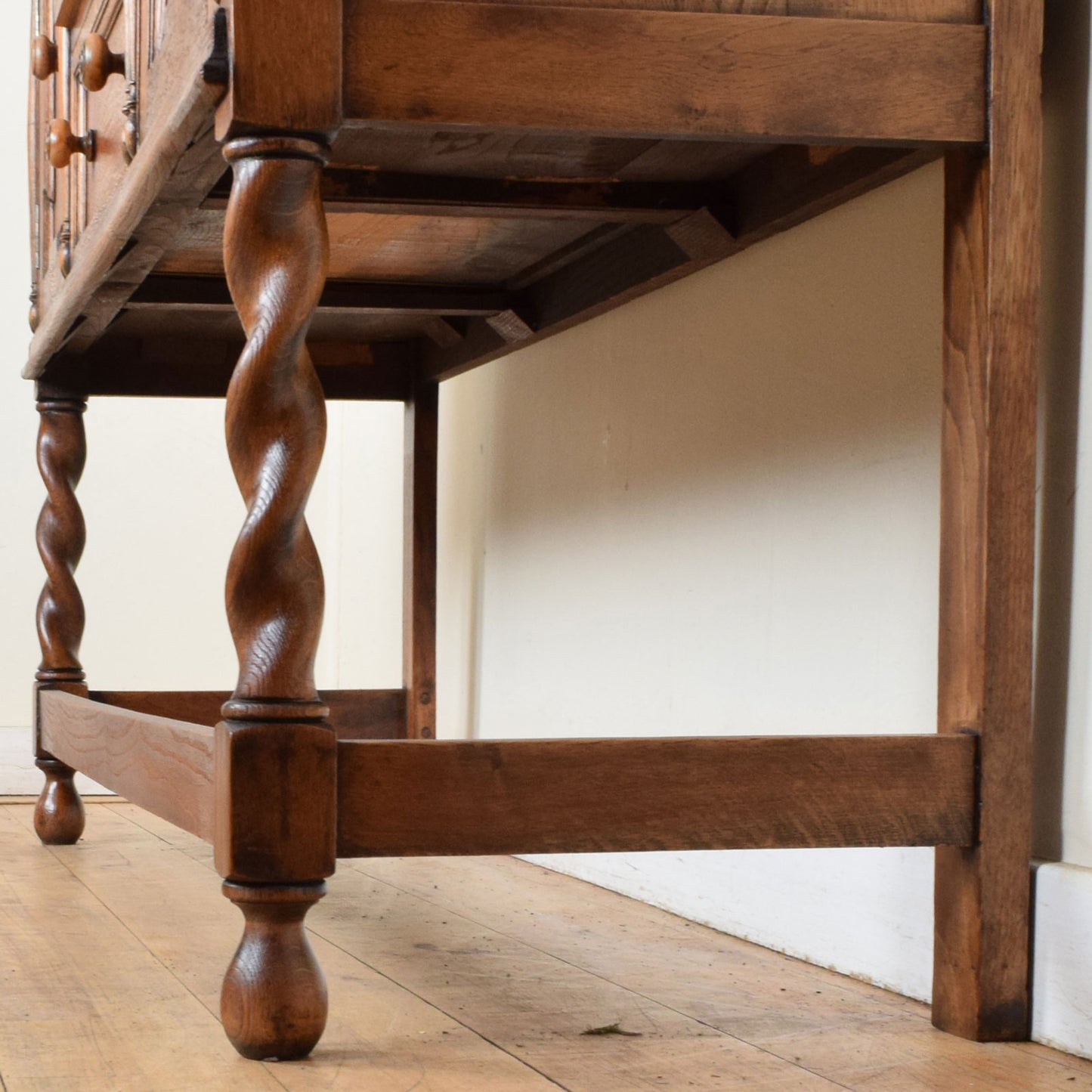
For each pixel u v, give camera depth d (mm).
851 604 1309
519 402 2150
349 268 1761
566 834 959
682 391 1645
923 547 1207
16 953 1260
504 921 1468
